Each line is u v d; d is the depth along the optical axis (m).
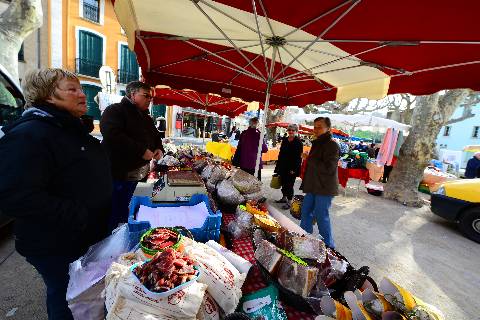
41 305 2.09
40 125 1.18
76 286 1.22
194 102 7.63
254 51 2.99
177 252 1.19
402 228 4.95
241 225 1.92
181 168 3.54
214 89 4.11
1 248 2.96
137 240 1.55
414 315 1.04
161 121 10.71
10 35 6.44
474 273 3.41
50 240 1.30
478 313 2.60
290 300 1.26
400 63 2.31
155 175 4.34
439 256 3.84
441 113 6.52
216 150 9.84
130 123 2.46
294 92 4.36
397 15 1.52
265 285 1.41
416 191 6.83
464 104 18.33
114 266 1.17
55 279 1.40
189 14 2.20
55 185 1.25
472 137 27.11
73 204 1.25
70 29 16.31
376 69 2.67
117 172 2.47
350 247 3.87
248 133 5.36
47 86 1.24
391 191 7.20
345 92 3.40
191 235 1.55
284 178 5.56
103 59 18.05
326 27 1.87
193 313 1.00
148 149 2.50
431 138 6.64
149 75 3.60
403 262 3.55
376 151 12.86
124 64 19.25
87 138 1.42
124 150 2.41
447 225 5.36
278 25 2.08
